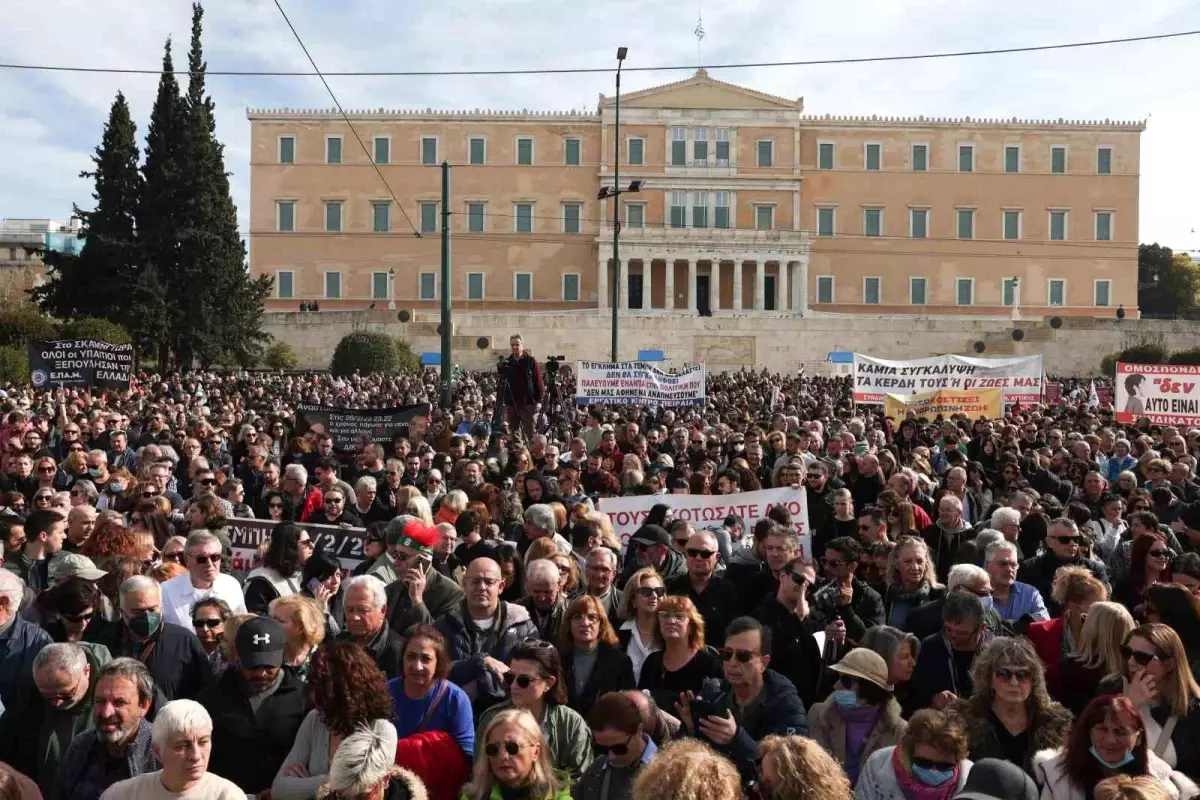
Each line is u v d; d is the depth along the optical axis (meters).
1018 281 103.69
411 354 79.81
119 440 19.61
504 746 6.58
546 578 9.48
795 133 102.75
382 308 100.06
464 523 11.95
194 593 9.72
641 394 28.44
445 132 103.00
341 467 18.45
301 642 8.11
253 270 102.94
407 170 102.81
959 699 7.88
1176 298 129.00
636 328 91.81
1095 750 6.70
